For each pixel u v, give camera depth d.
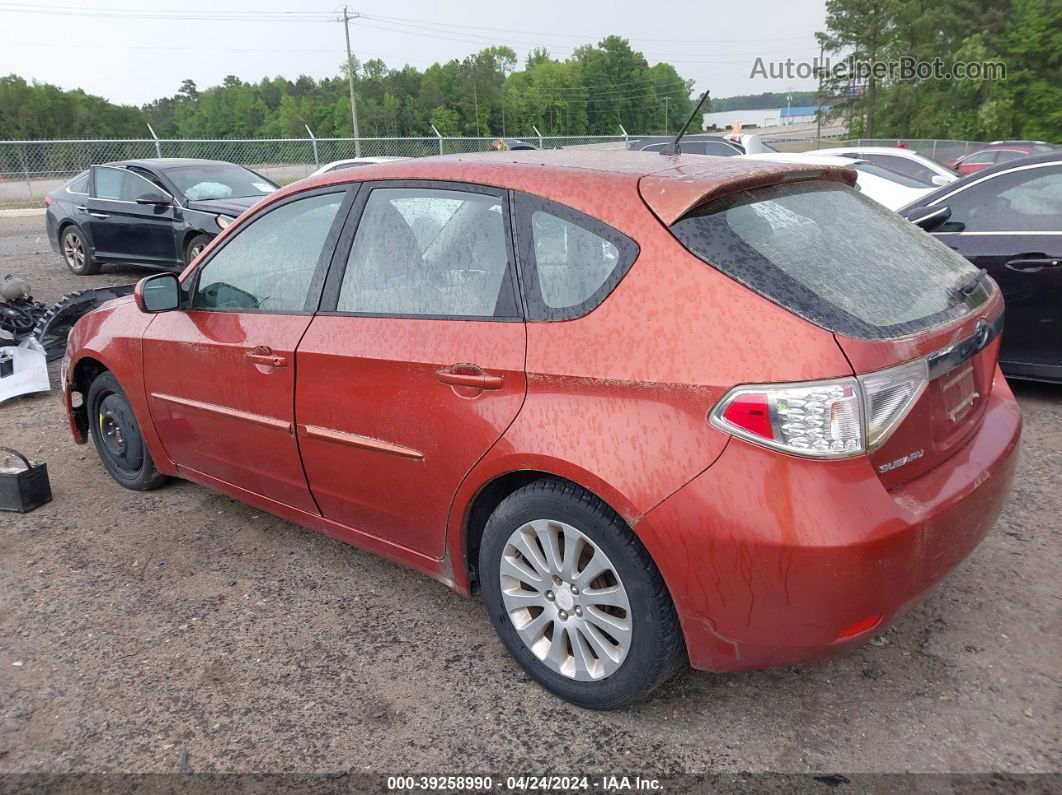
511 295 2.44
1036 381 5.38
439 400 2.54
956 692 2.52
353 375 2.78
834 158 10.04
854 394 1.94
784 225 2.32
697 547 2.04
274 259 3.19
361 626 3.02
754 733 2.39
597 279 2.26
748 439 1.96
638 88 108.31
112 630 3.03
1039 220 4.79
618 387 2.15
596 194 2.35
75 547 3.70
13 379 5.93
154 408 3.78
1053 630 2.80
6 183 19.70
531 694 2.60
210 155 20.72
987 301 2.58
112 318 4.02
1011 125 43.25
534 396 2.31
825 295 2.08
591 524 2.25
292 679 2.71
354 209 2.93
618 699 2.38
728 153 12.86
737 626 2.07
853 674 2.63
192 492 4.28
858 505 1.95
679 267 2.13
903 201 9.00
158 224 10.19
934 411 2.22
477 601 3.18
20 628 3.05
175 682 2.71
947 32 50.00
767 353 1.96
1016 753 2.27
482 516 2.65
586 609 2.37
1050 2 41.62
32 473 4.09
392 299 2.76
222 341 3.28
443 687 2.65
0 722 2.54
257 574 3.42
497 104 96.88
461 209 2.62
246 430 3.29
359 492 2.92
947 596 3.02
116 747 2.42
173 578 3.40
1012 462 2.52
